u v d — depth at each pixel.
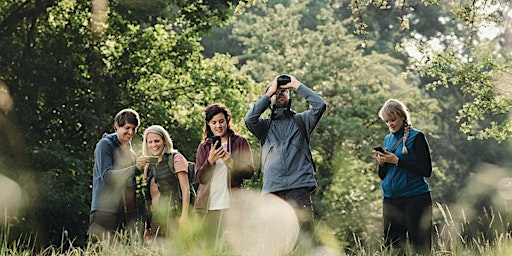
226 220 12.12
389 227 13.02
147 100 35.97
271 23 57.00
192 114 38.16
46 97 33.50
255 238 9.90
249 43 58.22
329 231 10.13
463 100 74.12
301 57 54.59
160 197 12.37
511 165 69.00
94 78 34.84
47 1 32.50
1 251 10.03
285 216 11.89
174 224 12.20
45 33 33.97
